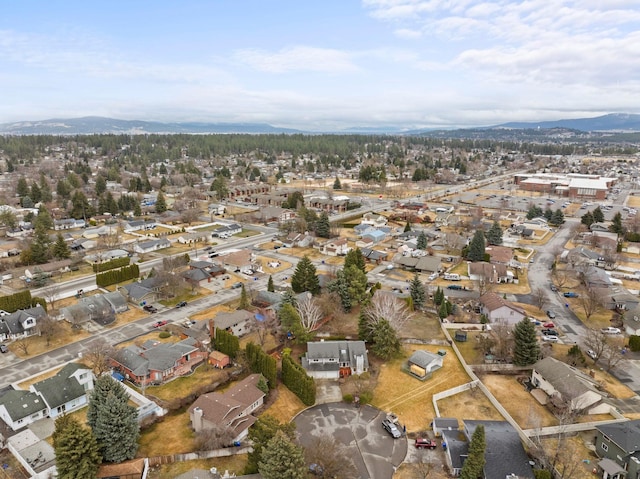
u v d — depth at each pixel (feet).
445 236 469.57
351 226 547.49
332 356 232.94
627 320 277.44
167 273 329.31
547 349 248.52
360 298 303.48
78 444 153.58
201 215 615.98
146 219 571.28
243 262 385.29
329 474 157.07
